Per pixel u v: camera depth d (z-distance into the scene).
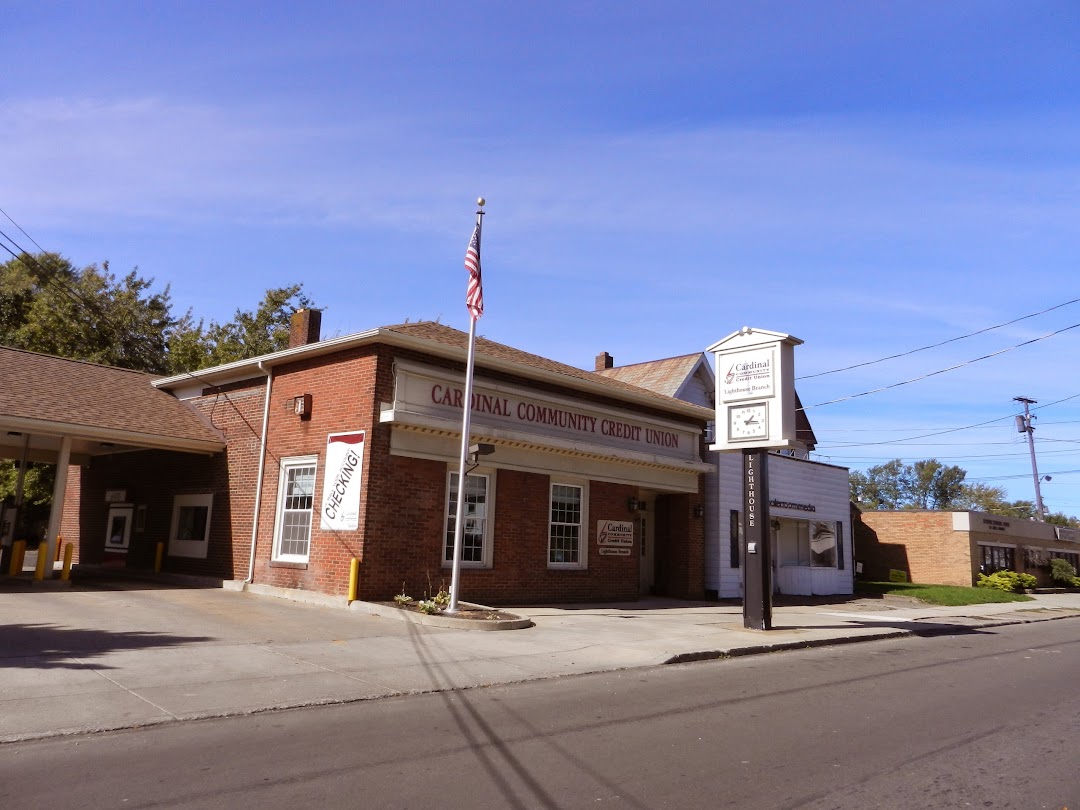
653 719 7.90
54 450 22.53
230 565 18.44
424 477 16.48
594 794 5.51
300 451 17.23
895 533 38.53
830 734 7.48
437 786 5.59
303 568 16.45
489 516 17.77
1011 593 33.00
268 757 6.21
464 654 11.23
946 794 5.74
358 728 7.22
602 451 19.69
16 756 6.10
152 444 18.59
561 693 9.14
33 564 24.89
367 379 15.98
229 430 19.53
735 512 24.73
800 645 14.43
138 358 37.06
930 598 28.36
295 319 21.81
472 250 15.16
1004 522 39.59
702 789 5.68
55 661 9.27
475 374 17.84
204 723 7.25
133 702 7.72
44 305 34.47
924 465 89.62
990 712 8.81
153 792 5.34
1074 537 46.62
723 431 16.38
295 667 9.75
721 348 16.64
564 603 19.02
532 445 18.12
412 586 16.02
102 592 16.19
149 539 21.41
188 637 11.34
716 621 17.08
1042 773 6.34
